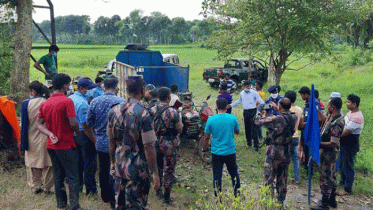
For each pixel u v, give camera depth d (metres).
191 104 7.50
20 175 5.66
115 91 4.61
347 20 13.45
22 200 4.66
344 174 6.05
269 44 14.04
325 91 16.89
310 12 12.72
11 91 7.40
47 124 4.25
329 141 5.16
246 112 7.91
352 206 5.36
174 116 4.91
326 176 5.11
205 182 5.97
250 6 13.12
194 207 4.89
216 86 19.70
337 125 4.91
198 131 7.05
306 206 5.25
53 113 4.16
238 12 13.80
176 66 10.50
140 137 3.39
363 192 5.89
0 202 4.54
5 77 8.05
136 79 3.45
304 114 6.22
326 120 5.56
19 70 7.34
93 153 5.00
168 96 5.02
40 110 4.29
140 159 3.40
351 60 25.66
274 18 12.90
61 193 4.43
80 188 5.28
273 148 4.74
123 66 8.10
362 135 9.06
